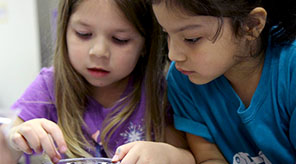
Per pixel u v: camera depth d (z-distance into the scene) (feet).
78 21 2.05
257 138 2.01
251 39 1.75
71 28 2.15
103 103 2.48
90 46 2.09
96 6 1.98
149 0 1.83
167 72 2.40
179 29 1.60
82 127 2.36
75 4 2.07
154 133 2.32
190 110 2.23
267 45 1.97
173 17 1.57
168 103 2.39
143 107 2.39
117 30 2.04
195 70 1.74
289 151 2.05
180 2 1.51
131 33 2.10
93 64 2.11
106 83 2.25
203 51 1.65
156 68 2.37
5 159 1.03
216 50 1.65
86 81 2.41
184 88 2.25
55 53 2.42
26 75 5.61
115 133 2.35
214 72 1.73
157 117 2.34
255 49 1.88
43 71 2.56
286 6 1.90
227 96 2.12
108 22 2.00
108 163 1.89
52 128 2.05
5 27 5.46
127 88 2.45
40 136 1.96
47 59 2.81
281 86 1.93
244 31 1.68
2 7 5.39
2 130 1.07
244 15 1.64
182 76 2.24
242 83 2.06
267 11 1.84
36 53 5.48
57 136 2.02
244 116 2.00
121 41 2.12
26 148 1.94
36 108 2.39
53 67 2.48
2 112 1.21
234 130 2.15
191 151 2.29
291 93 1.90
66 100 2.38
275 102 1.96
